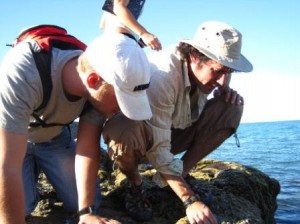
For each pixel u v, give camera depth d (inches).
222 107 64.8
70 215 63.0
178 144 67.4
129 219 61.9
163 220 62.9
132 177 61.5
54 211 64.2
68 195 61.1
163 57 58.1
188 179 66.2
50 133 58.1
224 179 77.1
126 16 74.2
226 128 65.2
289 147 475.2
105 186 73.9
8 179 42.8
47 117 51.7
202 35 57.3
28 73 45.4
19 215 43.4
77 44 51.2
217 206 65.3
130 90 44.2
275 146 503.2
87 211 52.6
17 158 44.1
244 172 81.7
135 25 73.5
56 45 49.2
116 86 43.5
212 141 66.0
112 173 80.4
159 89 55.4
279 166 280.8
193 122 65.5
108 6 78.9
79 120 54.7
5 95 44.1
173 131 66.4
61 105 49.9
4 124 43.8
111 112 47.8
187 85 57.5
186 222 58.9
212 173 83.6
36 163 63.5
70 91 48.6
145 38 72.1
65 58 47.9
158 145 56.2
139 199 62.1
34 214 62.9
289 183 198.7
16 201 43.1
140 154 57.7
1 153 43.4
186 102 59.2
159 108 55.7
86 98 49.4
